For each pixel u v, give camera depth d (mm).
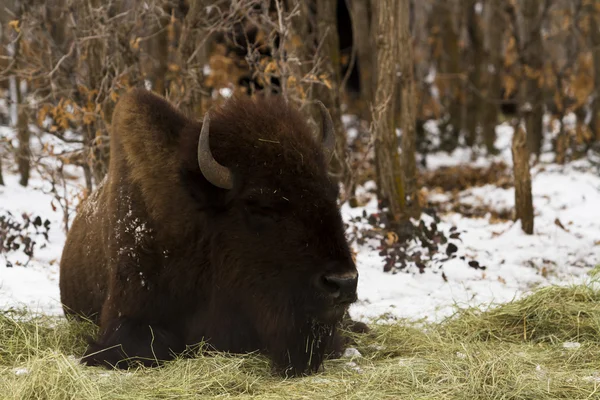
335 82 22031
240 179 11219
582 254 19156
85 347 12539
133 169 12352
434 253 18125
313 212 10891
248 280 11344
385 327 13539
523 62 31781
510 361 11000
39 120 19062
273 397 10008
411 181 20578
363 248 19484
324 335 11328
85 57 18844
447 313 14805
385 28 19516
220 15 19438
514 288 16734
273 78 23094
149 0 20578
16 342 11984
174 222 11914
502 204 25062
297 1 21328
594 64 32906
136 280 12062
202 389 10336
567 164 30703
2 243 17734
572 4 37375
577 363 11547
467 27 35156
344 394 10117
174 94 20250
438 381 10375
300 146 11125
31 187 24656
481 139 37156
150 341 11789
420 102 34250
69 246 14258
